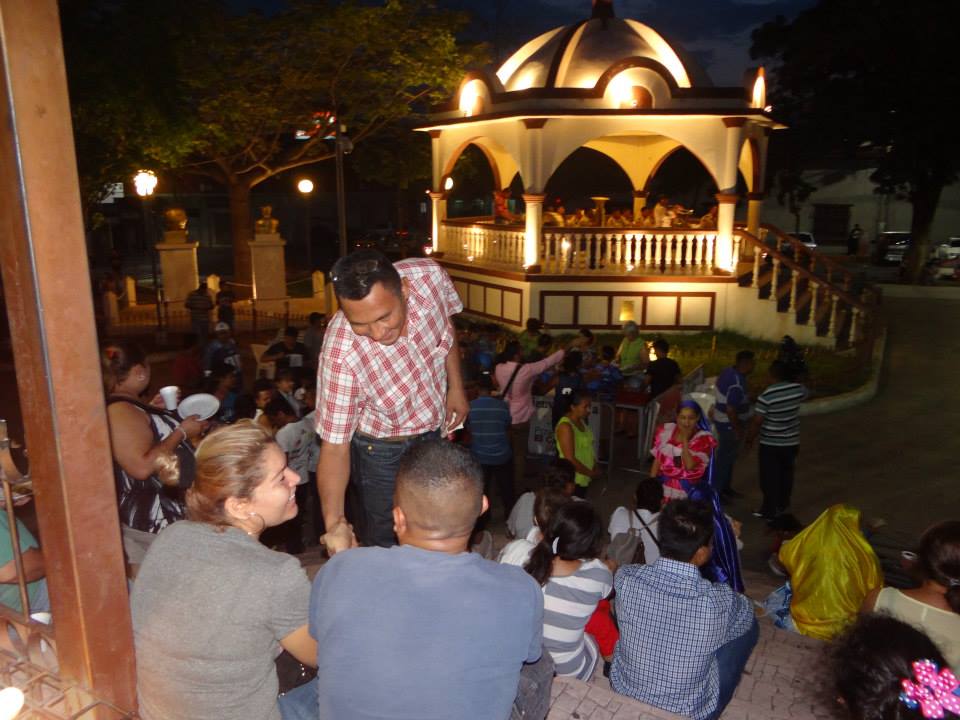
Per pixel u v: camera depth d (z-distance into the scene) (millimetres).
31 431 2051
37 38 1823
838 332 17969
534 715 2658
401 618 2080
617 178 40969
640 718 3297
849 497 9836
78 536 2068
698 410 7410
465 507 2191
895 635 2104
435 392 3049
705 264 19312
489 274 19969
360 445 3090
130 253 46500
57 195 1903
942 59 25484
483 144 22406
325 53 21953
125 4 16828
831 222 45750
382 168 28312
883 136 28125
